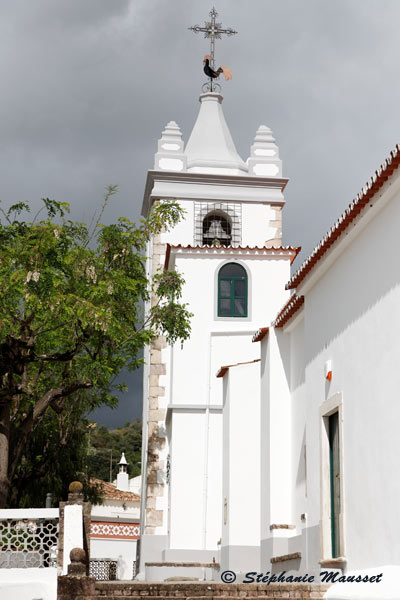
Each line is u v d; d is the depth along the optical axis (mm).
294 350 18125
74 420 27609
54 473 29281
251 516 19859
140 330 22219
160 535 26031
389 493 11641
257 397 20578
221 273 27641
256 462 20188
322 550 14219
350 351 13469
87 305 18031
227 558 19750
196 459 25281
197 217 30922
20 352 18312
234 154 32844
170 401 26516
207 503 24906
